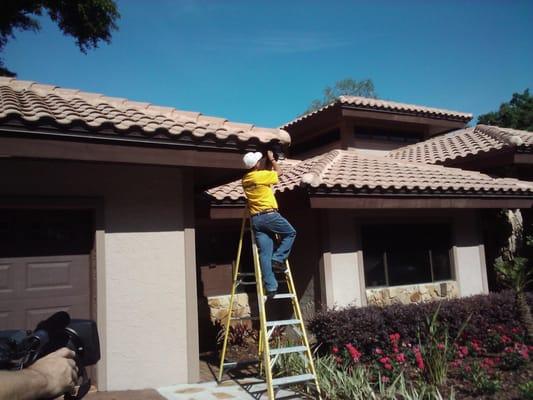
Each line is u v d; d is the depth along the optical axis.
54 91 7.78
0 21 17.17
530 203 10.12
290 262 9.33
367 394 5.20
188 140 6.07
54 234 6.03
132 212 6.31
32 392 1.38
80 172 6.07
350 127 15.41
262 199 5.96
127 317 6.11
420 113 15.98
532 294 8.66
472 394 5.41
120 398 5.57
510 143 10.56
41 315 5.83
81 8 17.22
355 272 8.67
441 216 9.91
